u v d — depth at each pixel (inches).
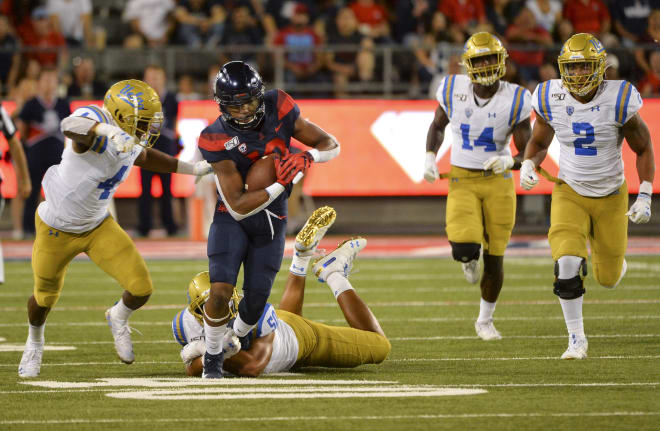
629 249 1750.7
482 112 906.1
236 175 681.6
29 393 655.8
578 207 815.1
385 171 1980.8
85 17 2133.4
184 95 1979.6
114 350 858.1
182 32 2138.3
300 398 630.5
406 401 620.7
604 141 798.5
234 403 614.2
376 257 1663.4
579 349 793.6
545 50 1977.1
